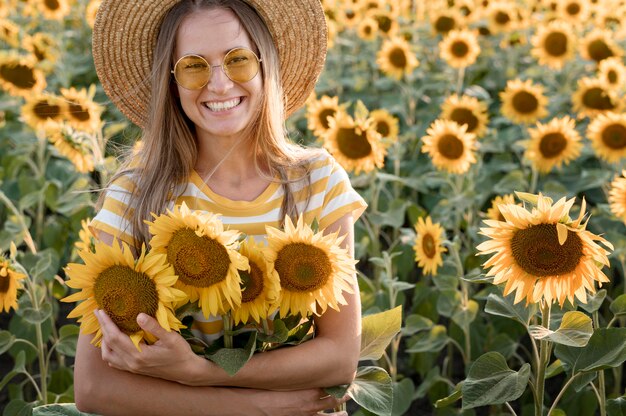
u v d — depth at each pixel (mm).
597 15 7203
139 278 1762
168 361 1843
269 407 2002
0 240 3586
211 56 2004
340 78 7117
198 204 2098
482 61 7309
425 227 3428
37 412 2117
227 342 1912
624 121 3918
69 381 3609
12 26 6160
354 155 3418
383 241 5199
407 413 3807
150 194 2070
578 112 5223
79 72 6797
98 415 2090
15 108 5836
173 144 2123
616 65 4801
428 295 3975
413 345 3812
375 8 7277
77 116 3850
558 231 1910
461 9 7176
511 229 2006
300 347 2010
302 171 2148
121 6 2137
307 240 1841
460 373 4121
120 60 2207
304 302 1866
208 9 2010
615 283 4453
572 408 3430
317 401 2064
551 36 5727
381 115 4605
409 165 5395
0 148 5605
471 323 3746
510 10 6957
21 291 3188
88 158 3609
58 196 4477
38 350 3156
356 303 2072
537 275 1997
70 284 1794
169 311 1743
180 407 1962
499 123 6086
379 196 4879
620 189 2861
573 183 5008
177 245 1754
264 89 2100
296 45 2234
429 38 7730
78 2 8211
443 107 4570
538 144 4098
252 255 1823
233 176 2141
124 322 1788
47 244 4305
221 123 2031
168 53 2057
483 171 4875
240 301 1744
